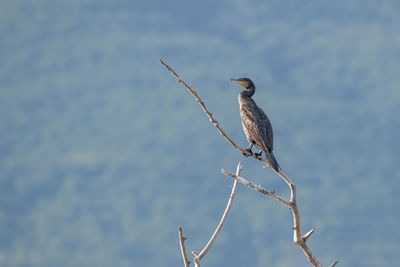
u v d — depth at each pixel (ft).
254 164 343.26
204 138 400.26
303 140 399.65
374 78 512.22
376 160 374.02
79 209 332.19
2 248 307.58
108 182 353.31
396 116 433.07
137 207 331.57
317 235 287.89
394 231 291.58
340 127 413.80
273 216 299.58
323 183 343.26
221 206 318.86
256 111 38.47
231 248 286.87
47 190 357.61
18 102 517.96
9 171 381.60
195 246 292.81
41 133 458.91
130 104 486.38
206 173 355.36
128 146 410.11
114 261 289.12
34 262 290.97
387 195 324.80
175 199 323.16
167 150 389.39
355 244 281.74
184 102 474.08
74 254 291.17
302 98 486.38
